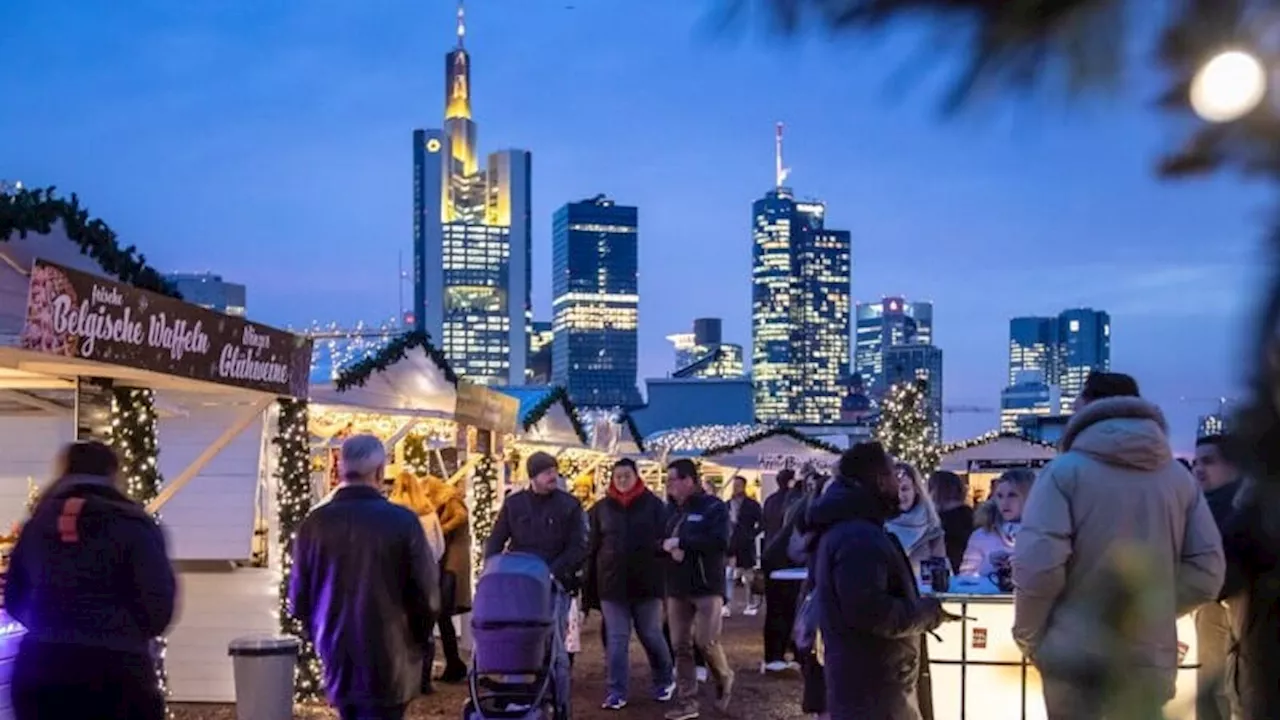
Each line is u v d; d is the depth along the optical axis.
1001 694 6.08
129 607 4.65
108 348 6.38
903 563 4.80
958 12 0.99
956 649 6.15
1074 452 3.90
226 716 8.90
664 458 26.72
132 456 7.85
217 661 9.50
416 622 5.90
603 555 9.20
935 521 6.88
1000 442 23.34
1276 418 0.83
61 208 6.73
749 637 13.52
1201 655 4.93
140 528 4.71
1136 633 1.63
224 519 9.54
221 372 7.99
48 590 4.57
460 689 9.94
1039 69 0.99
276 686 7.74
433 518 10.10
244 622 9.51
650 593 9.21
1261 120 0.90
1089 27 0.96
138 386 7.94
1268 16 0.91
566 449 20.14
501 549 8.27
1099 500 3.77
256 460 9.62
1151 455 3.76
